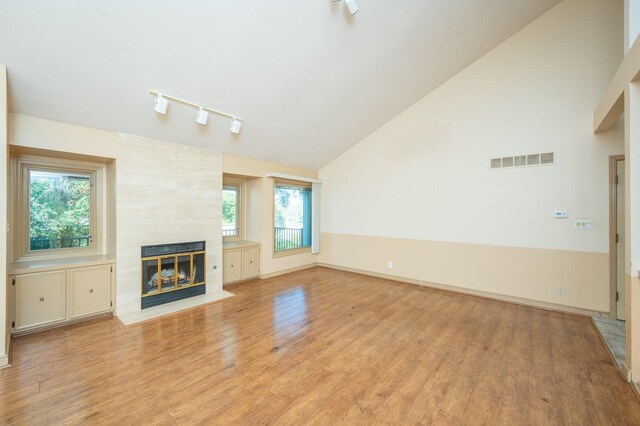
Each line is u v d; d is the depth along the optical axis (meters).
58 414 1.75
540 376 2.20
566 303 3.57
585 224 3.45
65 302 3.05
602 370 2.28
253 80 3.23
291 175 5.49
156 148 3.70
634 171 2.11
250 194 5.41
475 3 3.23
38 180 3.26
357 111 4.56
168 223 3.84
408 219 4.96
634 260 2.10
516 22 3.70
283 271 5.60
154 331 2.97
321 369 2.28
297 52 3.07
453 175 4.45
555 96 3.62
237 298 4.10
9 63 2.24
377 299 4.09
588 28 3.44
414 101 4.80
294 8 2.61
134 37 2.36
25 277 2.81
